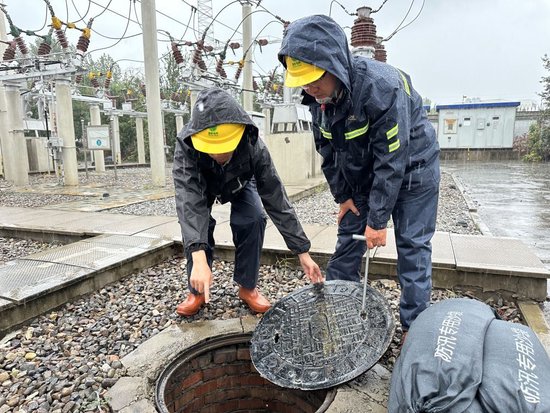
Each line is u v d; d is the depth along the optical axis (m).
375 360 1.93
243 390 2.62
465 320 1.74
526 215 7.04
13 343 2.53
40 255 3.64
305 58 1.84
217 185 2.48
